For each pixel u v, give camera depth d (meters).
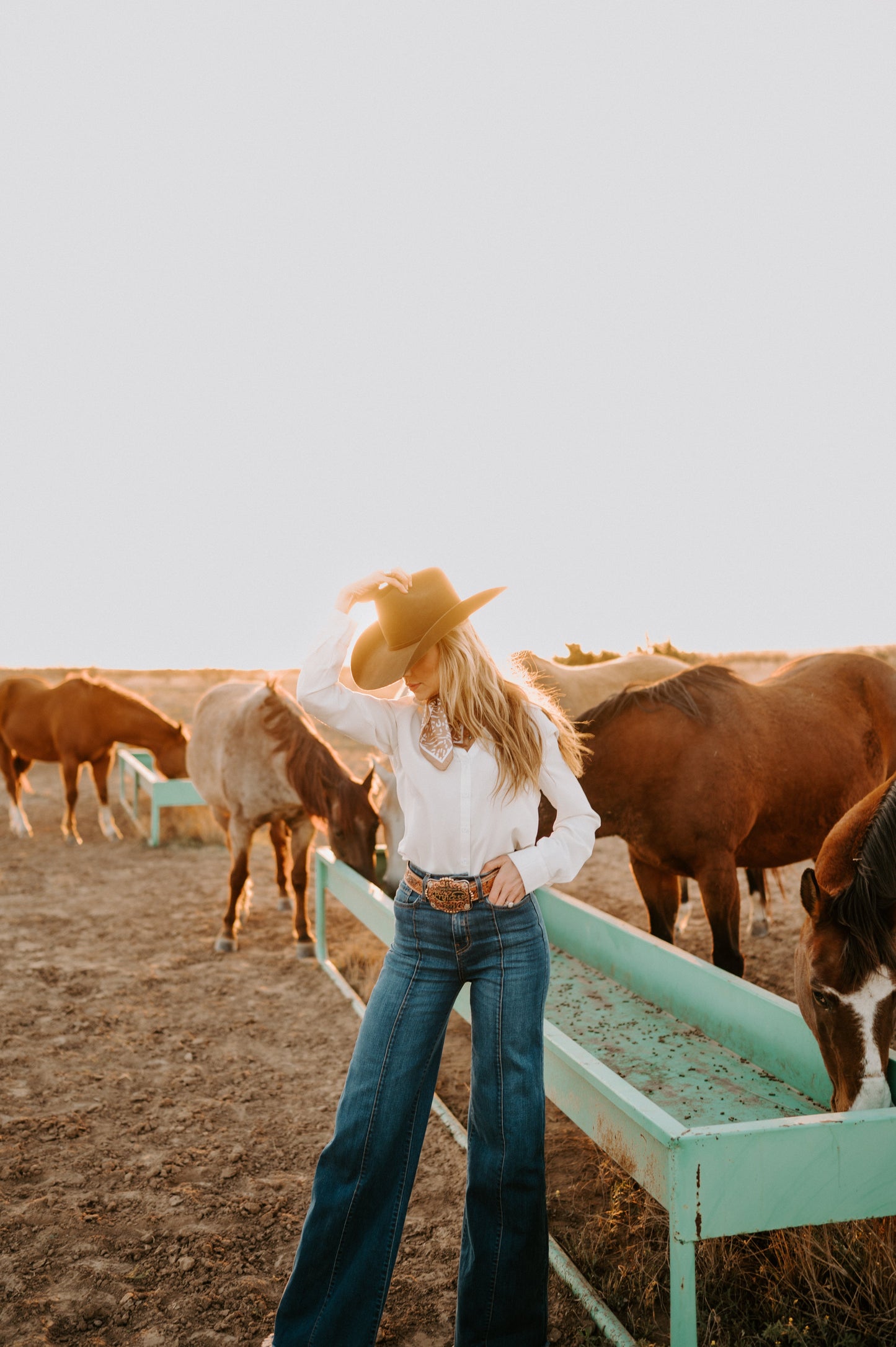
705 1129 1.82
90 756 8.68
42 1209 2.70
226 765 5.18
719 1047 2.94
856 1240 2.24
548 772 1.86
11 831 9.23
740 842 3.74
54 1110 3.33
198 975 4.86
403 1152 1.80
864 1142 1.88
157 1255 2.47
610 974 3.59
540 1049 1.79
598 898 6.33
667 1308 2.20
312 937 5.34
